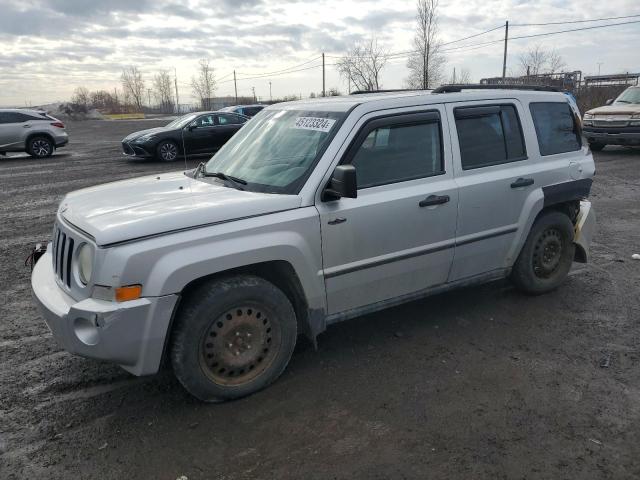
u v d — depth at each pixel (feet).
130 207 11.05
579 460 9.26
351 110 12.40
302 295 11.73
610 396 11.21
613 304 16.14
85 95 272.31
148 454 9.64
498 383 11.78
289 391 11.59
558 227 16.34
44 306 10.56
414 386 11.71
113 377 12.35
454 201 13.51
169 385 11.96
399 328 14.62
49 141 59.93
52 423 10.60
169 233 10.08
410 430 10.18
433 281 13.91
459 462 9.25
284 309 11.46
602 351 13.21
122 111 252.01
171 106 255.91
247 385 11.27
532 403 10.97
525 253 15.78
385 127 12.67
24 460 9.50
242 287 10.80
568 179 16.03
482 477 8.89
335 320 12.45
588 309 15.78
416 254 13.16
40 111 60.64
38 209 31.17
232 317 10.89
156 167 49.01
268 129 13.97
